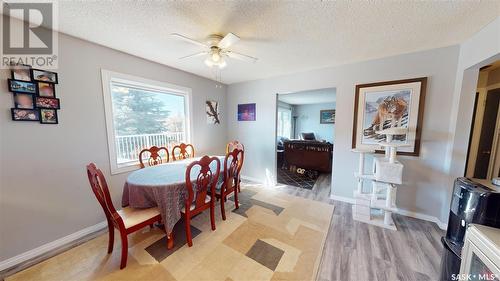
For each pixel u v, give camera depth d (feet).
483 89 8.56
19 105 5.08
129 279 4.62
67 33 5.86
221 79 11.93
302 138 23.43
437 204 7.24
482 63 5.59
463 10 4.51
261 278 4.66
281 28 5.54
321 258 5.36
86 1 4.29
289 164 14.99
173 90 9.67
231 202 9.16
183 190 5.86
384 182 7.07
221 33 5.86
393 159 6.83
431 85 7.02
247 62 8.55
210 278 4.66
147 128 9.39
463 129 6.41
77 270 4.92
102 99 6.89
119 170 7.55
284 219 7.49
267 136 11.87
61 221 6.02
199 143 11.41
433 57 6.91
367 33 5.79
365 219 7.39
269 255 5.45
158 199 5.41
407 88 7.36
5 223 5.03
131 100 8.71
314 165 13.97
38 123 5.46
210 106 11.98
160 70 8.85
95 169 4.44
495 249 2.56
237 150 7.79
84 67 6.36
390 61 7.67
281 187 11.37
